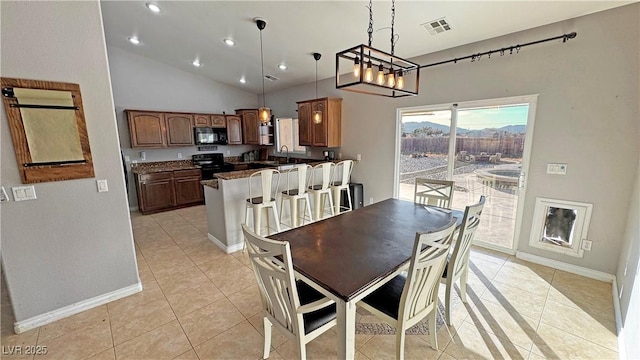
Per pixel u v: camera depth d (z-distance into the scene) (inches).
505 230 129.6
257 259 58.0
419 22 115.0
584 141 103.3
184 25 148.1
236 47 169.2
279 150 267.6
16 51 72.6
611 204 100.0
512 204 125.9
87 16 82.1
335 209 171.5
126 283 98.0
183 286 104.7
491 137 128.8
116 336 78.8
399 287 71.3
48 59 77.0
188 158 242.2
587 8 95.3
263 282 59.5
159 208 206.4
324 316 61.6
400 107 161.8
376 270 58.4
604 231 102.3
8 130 74.0
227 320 85.6
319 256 64.9
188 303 94.1
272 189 148.3
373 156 181.2
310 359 70.4
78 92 82.5
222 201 131.0
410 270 56.2
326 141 193.2
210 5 125.8
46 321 84.1
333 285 52.8
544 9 98.4
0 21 70.1
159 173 204.1
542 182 114.7
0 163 74.2
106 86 87.4
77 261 88.0
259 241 53.7
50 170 80.7
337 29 132.0
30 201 78.9
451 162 143.9
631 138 94.2
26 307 81.1
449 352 71.9
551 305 90.3
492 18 107.3
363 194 190.4
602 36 96.0
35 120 76.9
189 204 222.4
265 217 138.7
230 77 235.1
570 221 109.7
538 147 114.2
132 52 202.4
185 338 78.0
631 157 94.8
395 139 167.2
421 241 53.5
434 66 143.3
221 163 254.1
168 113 215.0
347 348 53.6
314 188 153.9
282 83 235.3
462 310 88.5
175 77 225.5
